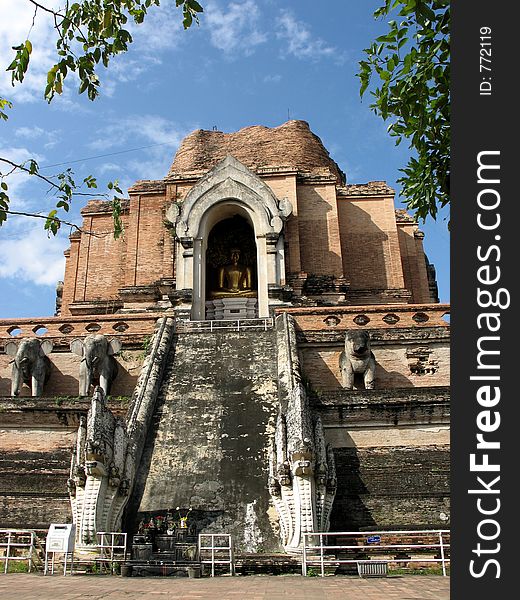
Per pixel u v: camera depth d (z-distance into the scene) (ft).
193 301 85.35
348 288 93.97
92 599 25.90
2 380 70.38
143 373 60.08
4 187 23.40
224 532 43.50
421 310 71.61
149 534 42.29
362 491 49.08
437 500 47.52
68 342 71.46
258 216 90.02
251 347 66.28
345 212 102.58
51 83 24.84
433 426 55.36
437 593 28.12
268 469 48.06
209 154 114.52
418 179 33.55
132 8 26.17
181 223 89.51
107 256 101.96
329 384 68.85
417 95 30.19
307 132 117.08
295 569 39.14
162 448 50.83
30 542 42.04
